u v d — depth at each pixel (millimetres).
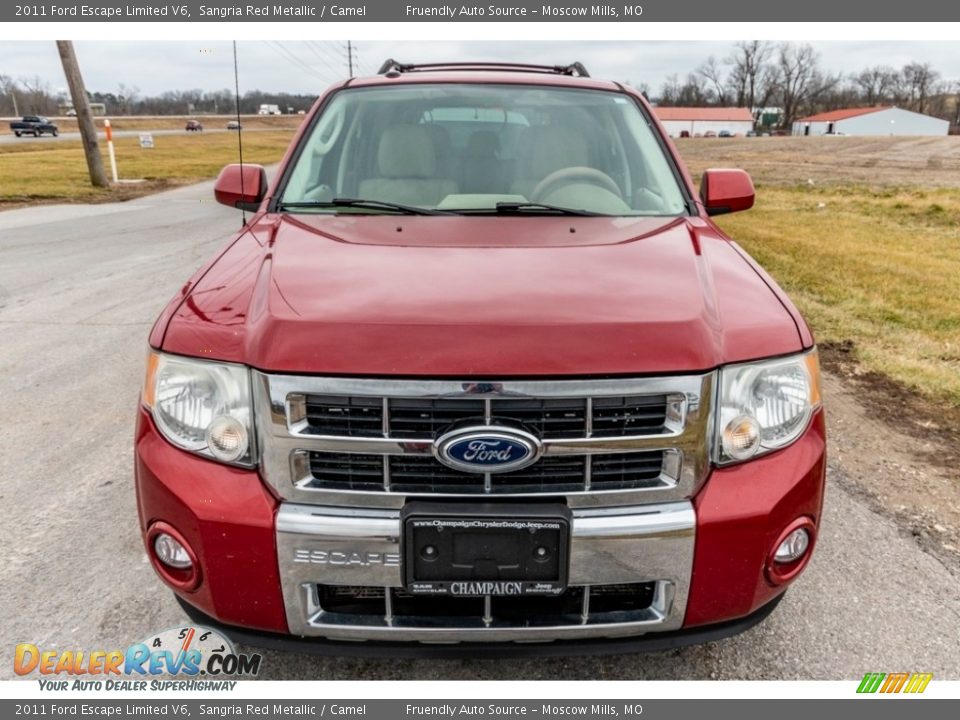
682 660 2207
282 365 1641
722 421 1727
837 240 9875
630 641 1798
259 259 2078
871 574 2590
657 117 3062
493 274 1912
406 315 1697
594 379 1628
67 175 19484
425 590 1695
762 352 1755
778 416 1787
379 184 2719
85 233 10016
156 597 2434
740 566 1745
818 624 2342
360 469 1688
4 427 3756
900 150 39188
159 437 1796
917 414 4012
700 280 1943
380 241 2189
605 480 1702
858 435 3738
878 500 3092
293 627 1756
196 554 1730
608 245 2182
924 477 3289
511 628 1734
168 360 1780
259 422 1689
